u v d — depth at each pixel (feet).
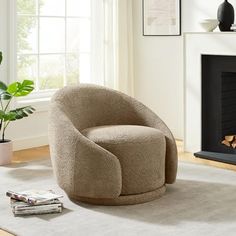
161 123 14.74
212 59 18.34
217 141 18.53
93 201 13.16
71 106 14.30
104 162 12.69
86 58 22.20
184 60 18.99
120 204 13.10
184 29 20.57
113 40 21.59
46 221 11.91
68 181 13.12
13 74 19.04
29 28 20.26
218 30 19.54
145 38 21.88
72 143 12.95
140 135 13.48
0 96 16.52
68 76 21.90
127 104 15.26
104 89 15.26
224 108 18.49
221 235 11.10
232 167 17.02
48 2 20.86
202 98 18.69
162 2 21.06
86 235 11.09
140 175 13.33
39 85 20.83
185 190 14.42
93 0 21.81
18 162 17.56
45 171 16.37
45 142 20.39
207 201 13.44
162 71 21.47
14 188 14.52
